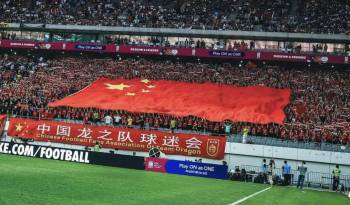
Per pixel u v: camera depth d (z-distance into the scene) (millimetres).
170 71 60531
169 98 51219
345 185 35906
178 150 38312
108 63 63625
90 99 50562
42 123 41375
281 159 37875
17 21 69875
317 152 37125
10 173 21500
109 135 39844
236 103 49344
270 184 33750
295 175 37156
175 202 16625
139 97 51625
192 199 18094
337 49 58812
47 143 41000
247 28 62188
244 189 26031
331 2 63969
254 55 59531
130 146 39250
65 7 71188
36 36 69625
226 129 42125
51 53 68938
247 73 58688
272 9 65312
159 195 18453
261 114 44875
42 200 13812
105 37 67500
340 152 36750
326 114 44500
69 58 66812
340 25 59469
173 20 65938
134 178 25969
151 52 62844
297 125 42188
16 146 36281
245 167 38469
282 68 60125
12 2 73188
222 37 63125
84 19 68375
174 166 34719
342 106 46781
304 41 60250
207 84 56375
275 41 61594
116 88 55000
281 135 40469
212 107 47875
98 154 35031
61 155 35344
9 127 42094
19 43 67438
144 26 65438
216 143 37688
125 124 45156
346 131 39906
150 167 34875
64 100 50156
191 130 44062
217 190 23500
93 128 40250
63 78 58688
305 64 60344
